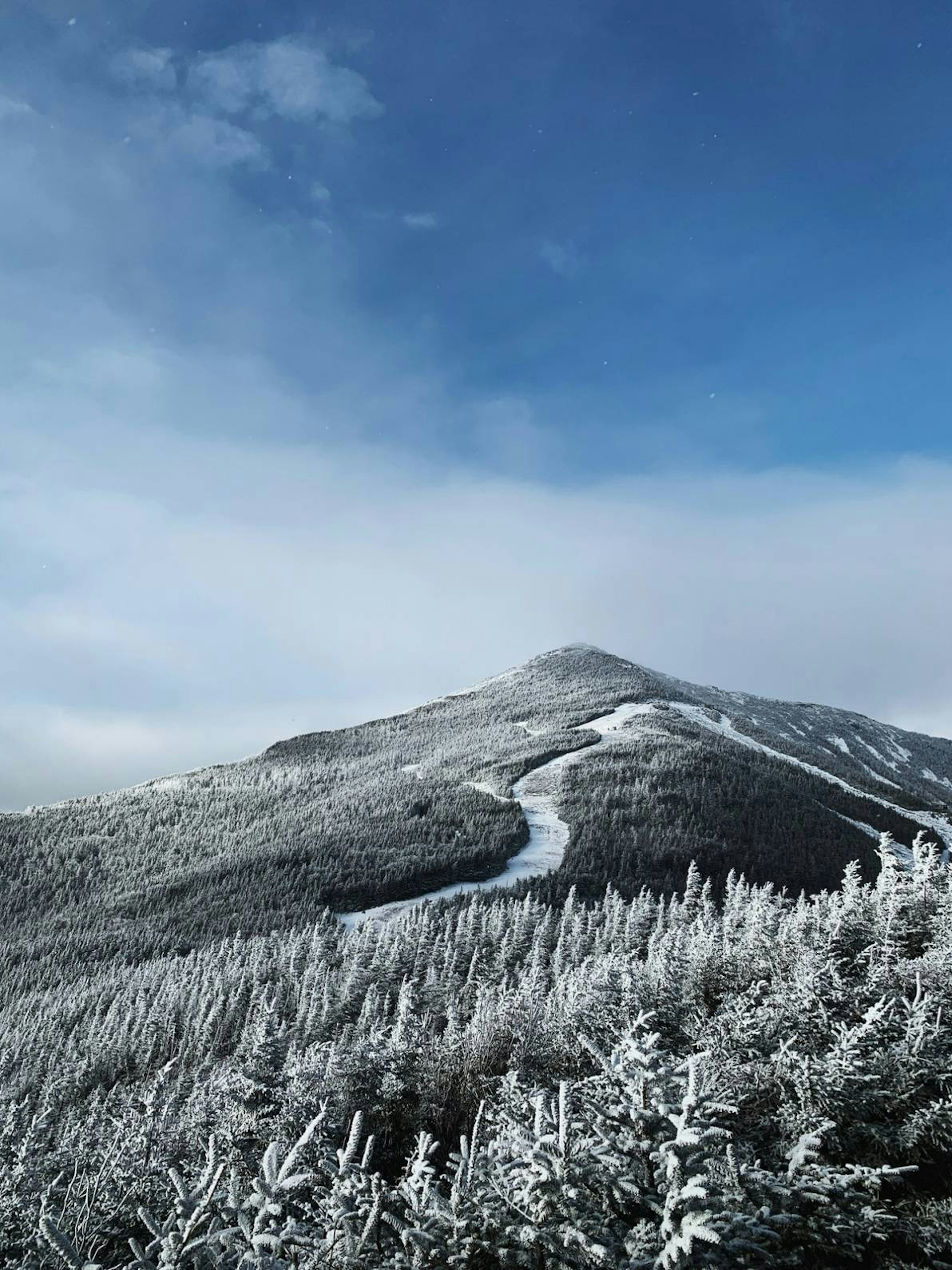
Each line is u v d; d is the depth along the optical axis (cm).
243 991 6725
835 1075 847
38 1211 727
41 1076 5397
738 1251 552
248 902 13762
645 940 4544
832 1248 644
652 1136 617
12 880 19662
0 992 11550
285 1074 1366
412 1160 675
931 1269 654
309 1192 781
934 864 1562
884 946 1288
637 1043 664
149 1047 5847
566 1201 569
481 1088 1273
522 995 1630
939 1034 908
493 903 10625
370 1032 1756
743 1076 918
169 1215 529
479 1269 577
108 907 15888
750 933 1625
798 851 13550
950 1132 789
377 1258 581
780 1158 790
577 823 15550
